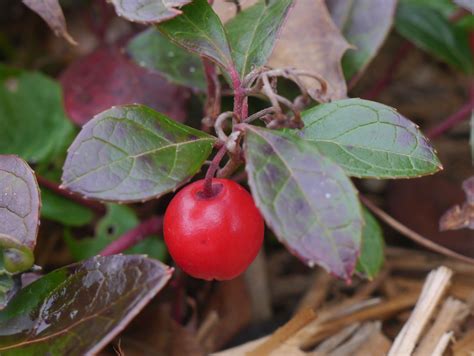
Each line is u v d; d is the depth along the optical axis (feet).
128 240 0.41
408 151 0.29
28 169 0.30
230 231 0.28
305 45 0.37
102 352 0.38
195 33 0.30
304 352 0.38
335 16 0.41
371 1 0.41
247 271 0.43
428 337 0.37
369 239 0.37
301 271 0.46
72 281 0.29
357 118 0.30
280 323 0.42
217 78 0.36
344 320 0.40
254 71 0.30
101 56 0.45
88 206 0.44
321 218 0.25
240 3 0.33
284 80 0.38
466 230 0.46
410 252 0.45
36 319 0.29
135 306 0.27
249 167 0.26
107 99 0.44
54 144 0.46
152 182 0.27
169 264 0.42
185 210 0.28
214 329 0.41
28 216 0.30
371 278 0.37
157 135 0.28
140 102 0.43
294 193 0.26
